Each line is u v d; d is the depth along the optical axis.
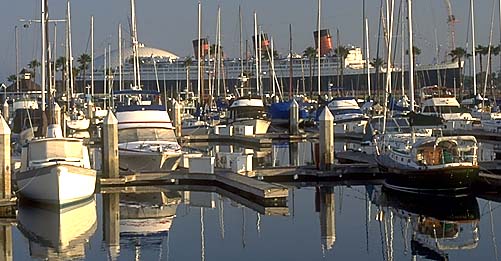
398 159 28.84
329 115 33.59
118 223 23.67
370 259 18.50
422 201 27.61
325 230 22.28
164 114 38.53
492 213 24.84
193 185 31.81
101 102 90.56
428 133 32.34
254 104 66.44
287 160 43.53
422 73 110.88
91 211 25.88
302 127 70.62
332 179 33.34
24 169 28.08
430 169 27.11
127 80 116.62
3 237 21.52
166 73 127.50
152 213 25.52
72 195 25.64
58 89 88.75
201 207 26.73
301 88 130.12
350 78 126.50
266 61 128.00
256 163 41.44
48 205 25.61
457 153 27.59
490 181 28.45
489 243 20.27
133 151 34.97
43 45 35.56
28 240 21.09
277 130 69.88
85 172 26.22
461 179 27.17
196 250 19.67
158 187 31.56
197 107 74.00
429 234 21.59
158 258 18.75
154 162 34.94
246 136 58.38
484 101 72.00
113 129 31.55
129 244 20.48
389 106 46.62
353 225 23.09
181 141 57.16
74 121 61.31
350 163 36.75
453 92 94.88
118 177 31.64
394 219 24.09
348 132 59.09
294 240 20.86
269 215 25.00
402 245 20.08
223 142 59.00
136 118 37.69
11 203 24.66
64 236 21.64
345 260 18.41
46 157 27.14
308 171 33.38
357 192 30.17
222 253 19.23
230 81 116.00
